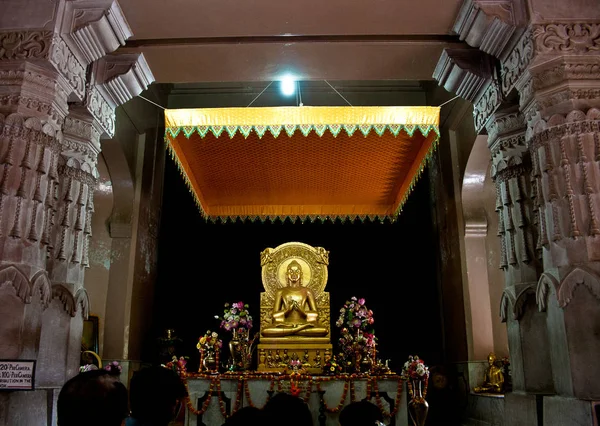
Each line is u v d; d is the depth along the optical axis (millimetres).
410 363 6258
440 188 9055
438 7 4773
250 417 1892
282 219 9461
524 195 4977
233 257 10156
